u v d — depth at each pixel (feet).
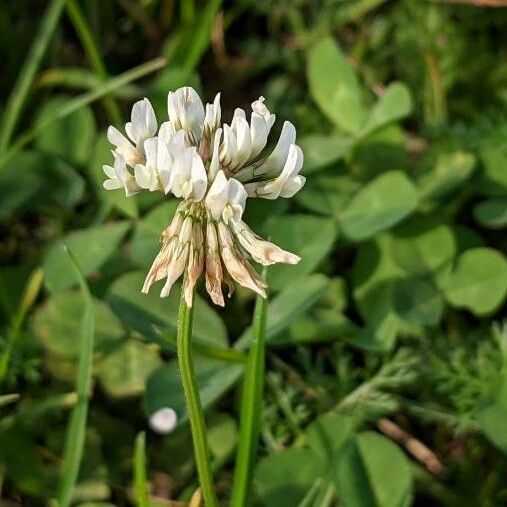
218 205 0.46
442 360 0.68
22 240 0.80
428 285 0.70
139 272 0.67
